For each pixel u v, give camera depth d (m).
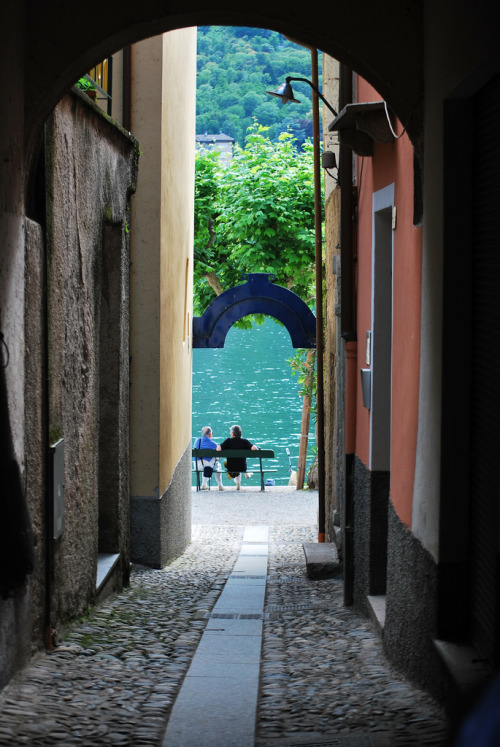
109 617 7.08
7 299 4.74
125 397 8.78
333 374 11.73
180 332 13.17
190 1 5.34
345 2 5.38
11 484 4.45
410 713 4.41
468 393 4.56
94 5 5.31
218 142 72.31
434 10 4.91
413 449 5.33
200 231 22.25
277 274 21.91
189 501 14.56
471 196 4.59
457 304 4.58
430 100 5.00
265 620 7.44
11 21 4.91
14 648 4.89
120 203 8.34
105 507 8.48
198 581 9.77
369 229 7.61
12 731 4.05
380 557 7.38
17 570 4.47
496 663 3.85
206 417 41.53
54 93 5.32
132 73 10.67
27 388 5.20
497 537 3.91
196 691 5.07
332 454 11.70
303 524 16.73
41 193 5.55
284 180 21.02
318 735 4.18
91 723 4.34
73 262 6.43
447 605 4.56
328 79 11.65
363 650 6.13
